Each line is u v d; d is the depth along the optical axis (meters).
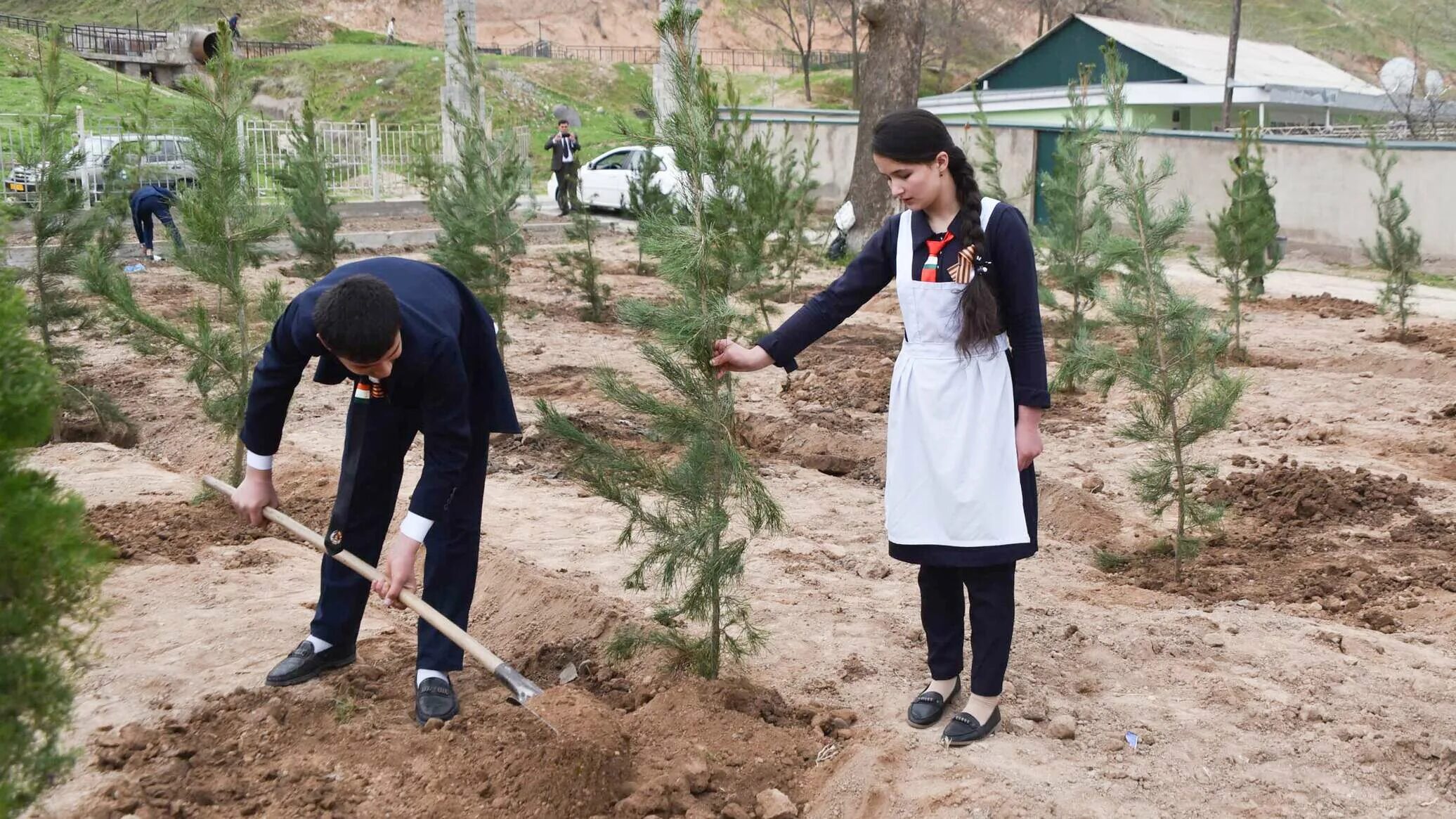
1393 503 7.25
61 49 9.00
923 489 3.88
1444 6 82.81
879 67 20.83
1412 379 11.32
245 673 4.44
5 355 2.59
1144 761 3.91
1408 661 4.84
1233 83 32.84
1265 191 12.30
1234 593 5.78
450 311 3.93
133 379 10.16
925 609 4.16
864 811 3.65
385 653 4.70
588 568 5.79
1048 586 5.76
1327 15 79.50
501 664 3.65
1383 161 23.11
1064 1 63.09
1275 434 9.30
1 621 2.60
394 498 4.33
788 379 10.88
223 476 7.50
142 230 17.30
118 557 5.77
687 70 4.11
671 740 3.99
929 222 3.85
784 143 15.33
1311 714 4.25
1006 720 4.18
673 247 4.05
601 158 28.64
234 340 6.91
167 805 3.52
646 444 8.23
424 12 72.75
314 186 13.28
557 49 68.88
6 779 2.73
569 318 14.20
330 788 3.64
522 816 3.52
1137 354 6.14
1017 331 3.83
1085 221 10.34
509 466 7.81
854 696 4.41
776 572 5.82
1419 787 3.79
